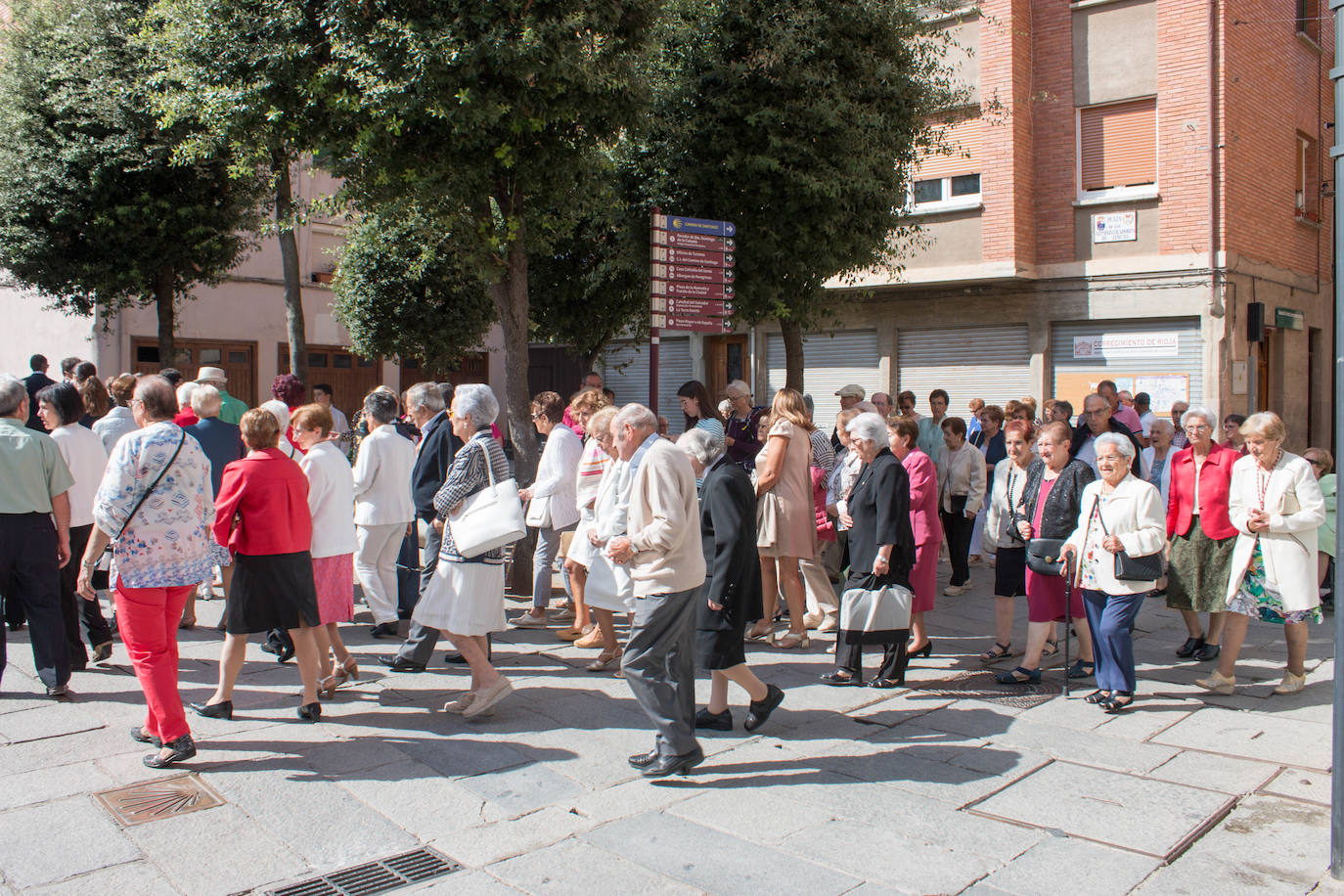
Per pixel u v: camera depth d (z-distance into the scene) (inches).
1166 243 561.0
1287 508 234.8
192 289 680.4
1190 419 271.4
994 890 144.8
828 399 710.5
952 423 377.7
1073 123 587.2
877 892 143.8
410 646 258.2
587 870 150.9
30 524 226.8
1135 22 565.3
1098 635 236.4
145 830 162.7
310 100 287.4
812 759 199.5
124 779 184.2
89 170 498.0
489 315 606.9
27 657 269.3
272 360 739.4
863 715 227.8
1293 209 633.6
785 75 391.2
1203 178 547.8
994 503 286.8
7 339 764.6
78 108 490.9
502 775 189.3
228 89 293.9
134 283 529.7
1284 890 144.8
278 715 223.3
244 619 212.7
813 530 292.4
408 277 569.9
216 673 256.8
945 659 281.1
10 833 160.6
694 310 350.3
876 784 186.1
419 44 265.9
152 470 191.3
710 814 171.8
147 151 490.0
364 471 292.5
